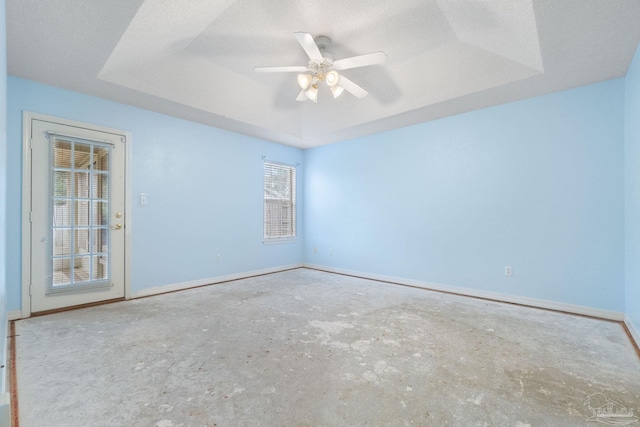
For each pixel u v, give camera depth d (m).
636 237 2.48
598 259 2.95
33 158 2.89
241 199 4.74
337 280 4.62
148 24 2.26
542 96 3.25
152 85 3.13
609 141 2.90
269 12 2.45
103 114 3.31
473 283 3.72
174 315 2.93
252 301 3.43
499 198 3.54
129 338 2.37
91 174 3.24
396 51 3.03
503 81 2.96
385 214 4.61
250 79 3.66
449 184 3.94
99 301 3.28
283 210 5.51
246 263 4.81
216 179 4.39
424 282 4.16
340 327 2.64
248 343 2.30
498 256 3.54
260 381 1.78
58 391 1.66
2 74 1.55
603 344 2.31
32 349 2.17
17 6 1.90
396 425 1.42
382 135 4.64
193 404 1.56
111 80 2.90
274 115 4.34
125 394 1.64
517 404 1.57
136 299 3.48
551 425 1.42
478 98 3.34
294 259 5.67
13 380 1.76
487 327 2.65
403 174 4.39
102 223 3.31
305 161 5.82
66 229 3.08
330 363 2.00
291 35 2.77
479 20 2.40
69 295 3.09
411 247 4.30
